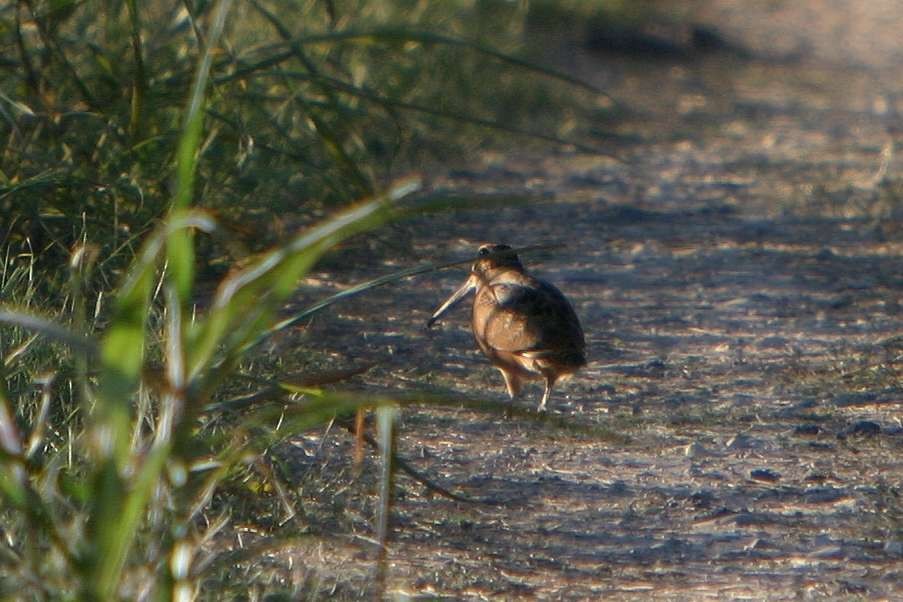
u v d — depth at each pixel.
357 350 12.90
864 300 15.40
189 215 5.81
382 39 9.14
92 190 12.82
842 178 22.88
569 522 9.06
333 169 16.00
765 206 20.67
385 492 6.36
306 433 10.32
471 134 23.75
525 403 11.77
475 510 9.22
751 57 39.00
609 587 8.04
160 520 6.47
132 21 12.66
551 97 27.92
